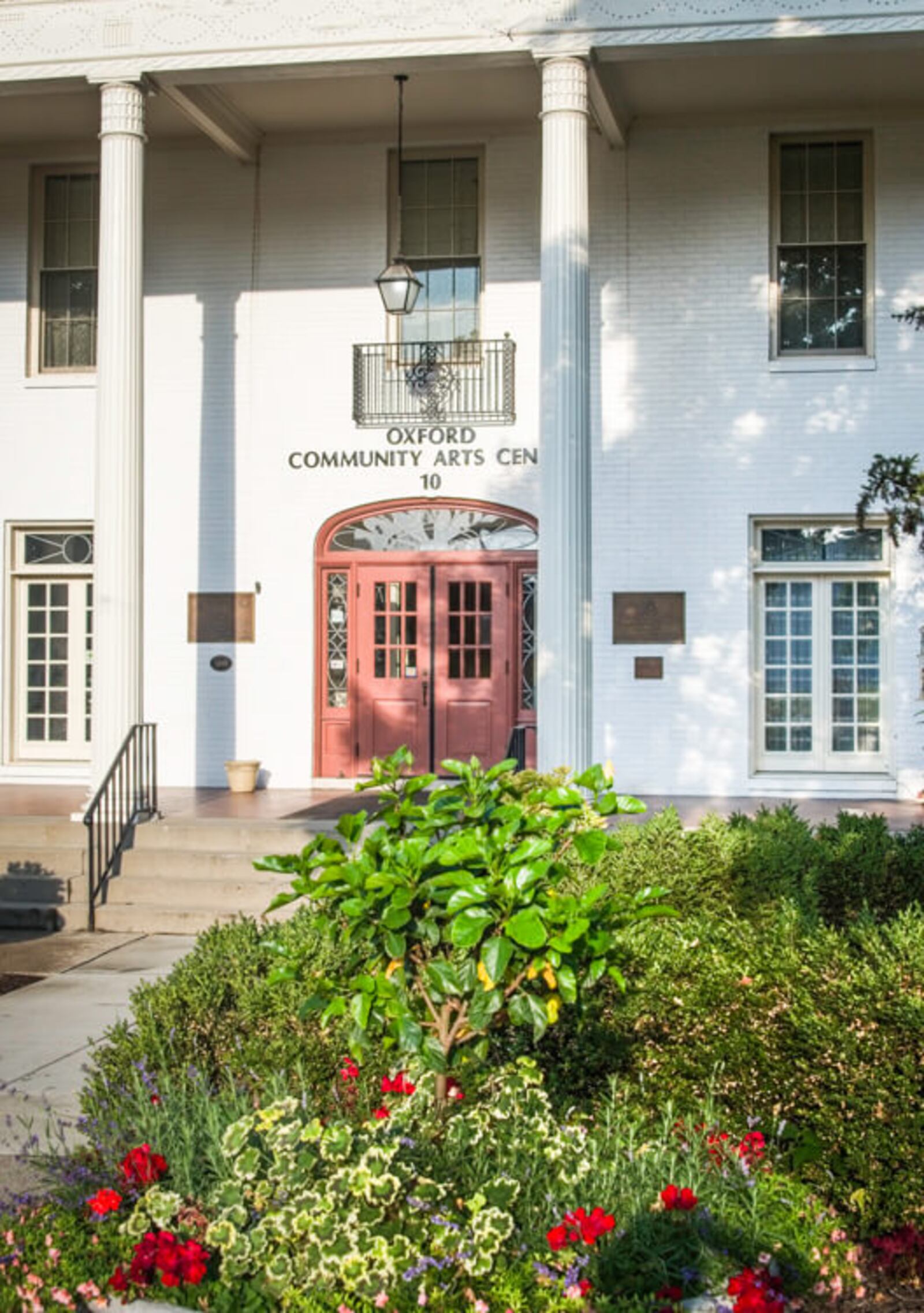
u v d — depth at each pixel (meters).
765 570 16.16
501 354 16.48
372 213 16.73
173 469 17.00
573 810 4.94
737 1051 5.68
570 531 12.88
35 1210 5.09
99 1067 6.42
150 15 13.71
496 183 16.55
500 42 13.20
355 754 16.75
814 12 12.83
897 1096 5.15
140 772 13.55
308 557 16.78
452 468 16.56
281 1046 5.99
